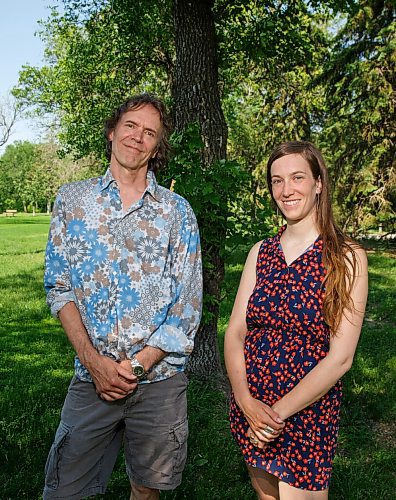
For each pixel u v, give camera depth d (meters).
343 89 17.81
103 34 10.56
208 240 4.58
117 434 2.62
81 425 2.46
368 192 17.28
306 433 2.17
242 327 2.42
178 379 2.54
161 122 2.54
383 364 5.82
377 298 9.93
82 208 2.43
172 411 2.50
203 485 3.27
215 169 4.41
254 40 6.77
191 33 4.73
